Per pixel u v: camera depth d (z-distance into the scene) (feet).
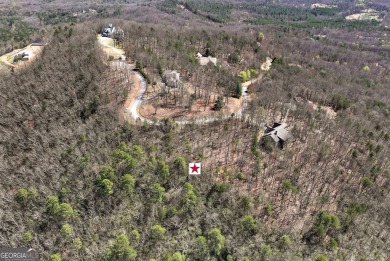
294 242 193.67
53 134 258.57
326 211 219.00
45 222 190.60
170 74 361.71
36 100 302.66
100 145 247.50
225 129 289.53
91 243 182.29
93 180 215.51
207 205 207.72
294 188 222.48
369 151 296.30
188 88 366.02
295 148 283.18
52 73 340.59
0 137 258.37
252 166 249.96
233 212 206.18
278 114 348.18
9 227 188.65
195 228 193.06
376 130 350.43
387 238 208.95
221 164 249.55
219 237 176.96
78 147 243.60
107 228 189.47
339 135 315.58
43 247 179.73
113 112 288.92
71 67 352.28
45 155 240.12
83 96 307.99
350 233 207.62
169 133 268.41
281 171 250.37
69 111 287.07
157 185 201.57
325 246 195.83
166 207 202.90
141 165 225.97
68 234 179.22
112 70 374.63
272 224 204.95
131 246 178.09
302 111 349.82
